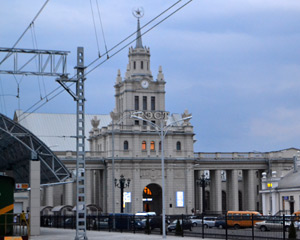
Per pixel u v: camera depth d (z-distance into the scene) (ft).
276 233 185.88
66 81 190.08
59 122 573.74
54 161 256.11
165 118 490.08
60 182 261.65
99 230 278.67
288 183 375.04
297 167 392.68
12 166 302.86
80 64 187.21
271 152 514.68
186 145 490.08
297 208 360.69
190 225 247.50
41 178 294.66
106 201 479.82
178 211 483.92
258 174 538.06
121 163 475.31
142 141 481.05
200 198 536.83
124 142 478.59
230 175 514.68
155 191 497.87
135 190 474.49
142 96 490.08
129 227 256.52
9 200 160.86
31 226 225.35
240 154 511.40
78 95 187.62
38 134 554.87
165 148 485.97
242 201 570.87
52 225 335.06
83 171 187.93
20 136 242.99
